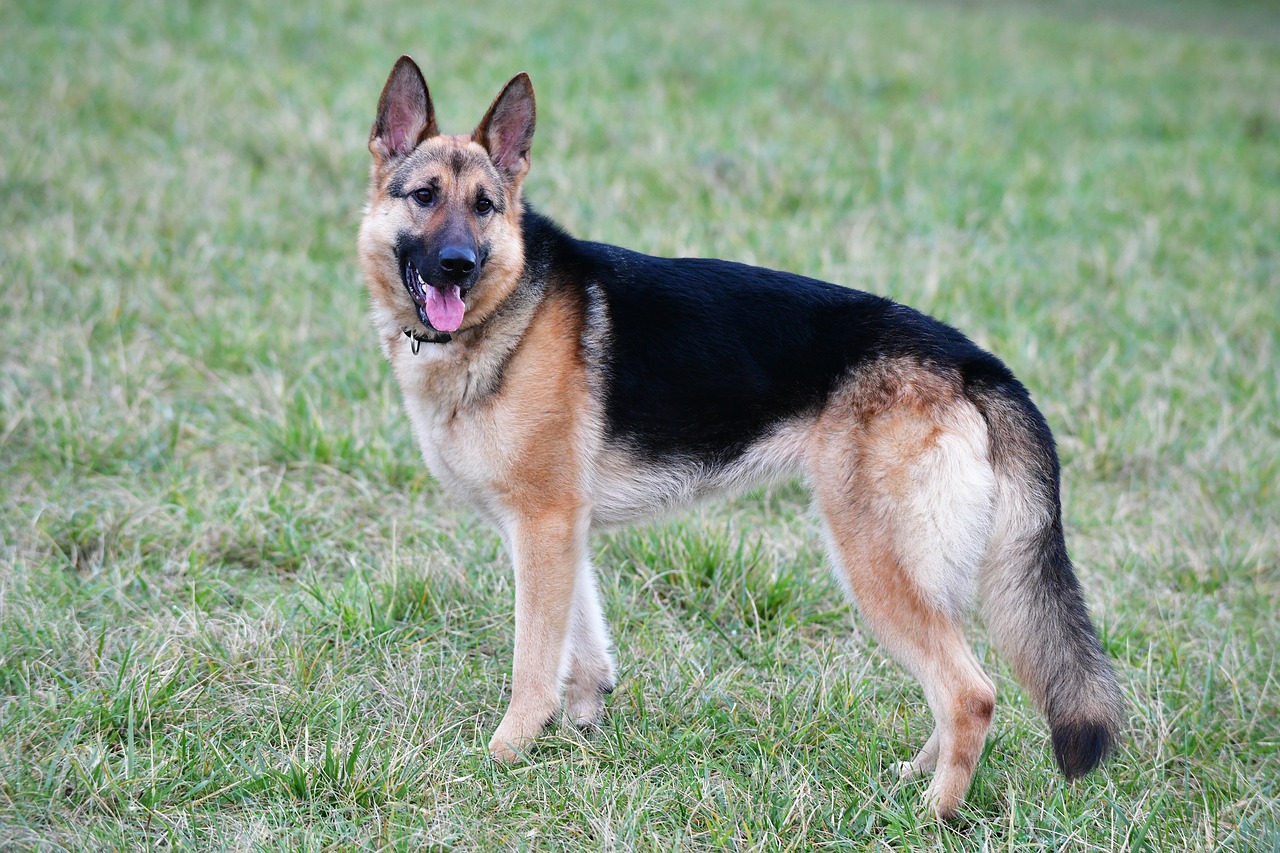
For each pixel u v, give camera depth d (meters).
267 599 4.51
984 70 14.11
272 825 3.37
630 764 3.82
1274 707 4.27
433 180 3.84
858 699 4.14
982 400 3.76
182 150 8.87
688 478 3.98
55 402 5.68
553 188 8.53
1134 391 6.51
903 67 13.42
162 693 3.79
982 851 3.38
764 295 3.96
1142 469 6.00
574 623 4.12
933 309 7.02
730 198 8.67
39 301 6.54
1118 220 9.15
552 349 3.84
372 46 11.59
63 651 4.04
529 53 11.96
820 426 3.81
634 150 9.45
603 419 3.88
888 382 3.74
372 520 5.17
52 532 4.81
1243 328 7.34
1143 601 4.96
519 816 3.50
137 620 4.30
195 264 7.20
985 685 3.60
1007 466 3.72
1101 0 25.20
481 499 3.99
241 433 5.62
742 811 3.56
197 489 5.18
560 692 3.96
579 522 3.90
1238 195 9.91
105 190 8.02
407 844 3.29
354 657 4.20
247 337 6.33
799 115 11.02
